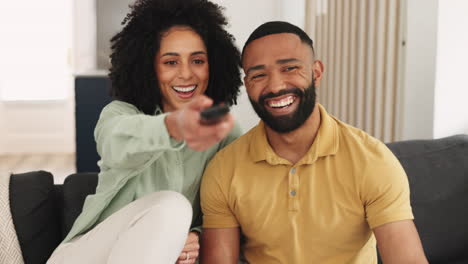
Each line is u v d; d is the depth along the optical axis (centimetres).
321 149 129
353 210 126
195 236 136
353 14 304
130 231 114
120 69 149
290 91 126
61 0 590
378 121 282
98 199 132
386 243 123
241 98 452
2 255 150
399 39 266
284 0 459
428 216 170
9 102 598
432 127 254
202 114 82
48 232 158
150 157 113
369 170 125
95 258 121
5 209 153
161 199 117
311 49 131
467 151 183
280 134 130
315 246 128
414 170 173
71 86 602
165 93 146
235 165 136
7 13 587
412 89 261
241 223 136
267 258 135
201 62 145
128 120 108
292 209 128
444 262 174
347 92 317
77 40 589
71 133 609
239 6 479
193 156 141
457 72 253
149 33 143
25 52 594
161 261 112
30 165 550
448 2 248
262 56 128
